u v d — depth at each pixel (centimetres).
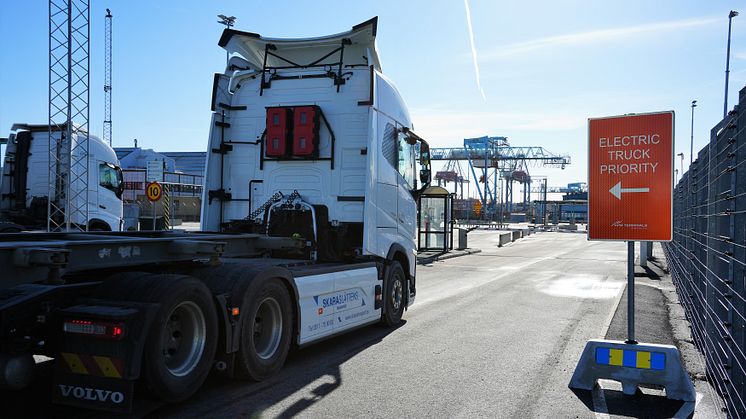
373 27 818
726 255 529
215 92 827
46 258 378
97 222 1658
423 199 2542
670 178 550
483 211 9300
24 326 396
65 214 1516
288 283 590
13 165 1647
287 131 795
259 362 545
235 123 848
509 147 8888
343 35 837
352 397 515
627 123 567
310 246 763
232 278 525
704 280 706
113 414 453
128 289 438
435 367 623
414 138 939
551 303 1099
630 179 564
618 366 546
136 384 432
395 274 859
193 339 473
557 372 612
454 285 1392
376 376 584
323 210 793
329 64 877
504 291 1277
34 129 1664
